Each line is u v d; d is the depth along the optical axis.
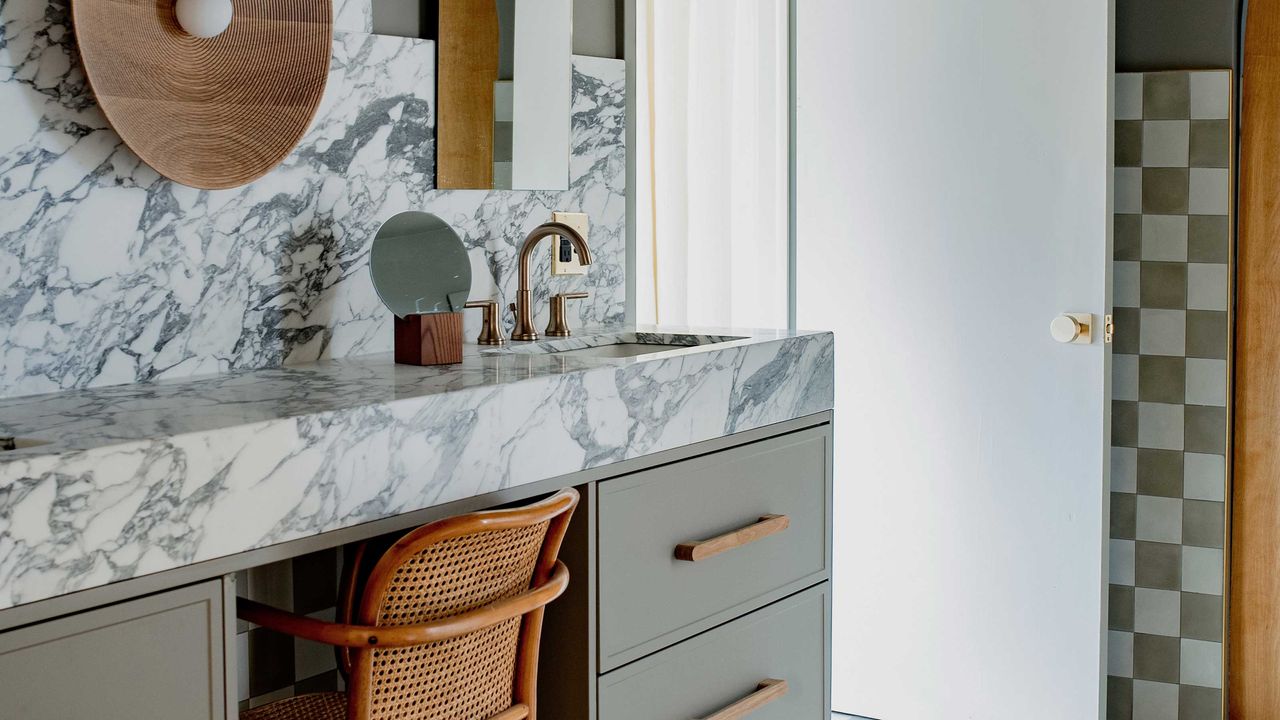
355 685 1.31
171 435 1.16
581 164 2.37
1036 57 2.56
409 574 1.30
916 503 2.78
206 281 1.70
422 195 2.03
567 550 1.68
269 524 1.25
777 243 2.95
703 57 2.84
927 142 2.71
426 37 2.04
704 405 1.85
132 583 1.13
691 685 1.87
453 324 1.80
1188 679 2.84
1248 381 2.75
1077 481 2.59
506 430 1.52
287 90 1.74
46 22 1.49
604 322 2.46
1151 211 2.76
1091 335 2.55
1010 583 2.68
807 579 2.13
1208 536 2.79
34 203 1.50
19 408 1.39
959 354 2.70
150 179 1.62
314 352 1.87
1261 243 2.71
